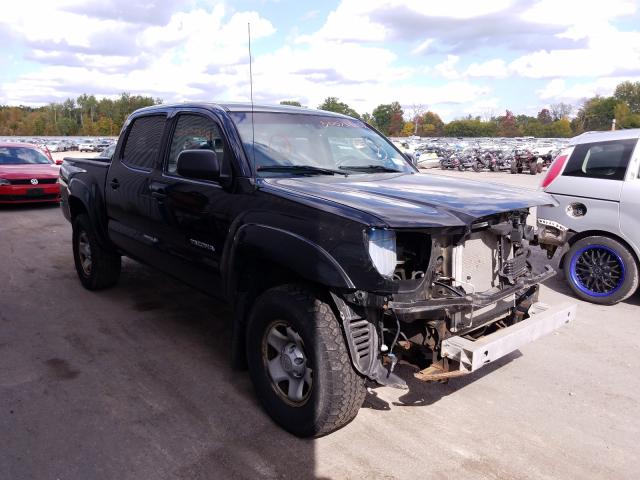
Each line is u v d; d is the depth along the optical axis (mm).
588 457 3186
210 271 3949
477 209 3203
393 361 3105
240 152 3764
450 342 3111
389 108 129625
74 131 144375
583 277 6062
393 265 2939
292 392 3314
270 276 3572
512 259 3529
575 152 6164
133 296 5914
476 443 3299
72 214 6180
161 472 2969
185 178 4195
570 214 6078
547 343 4859
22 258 7676
